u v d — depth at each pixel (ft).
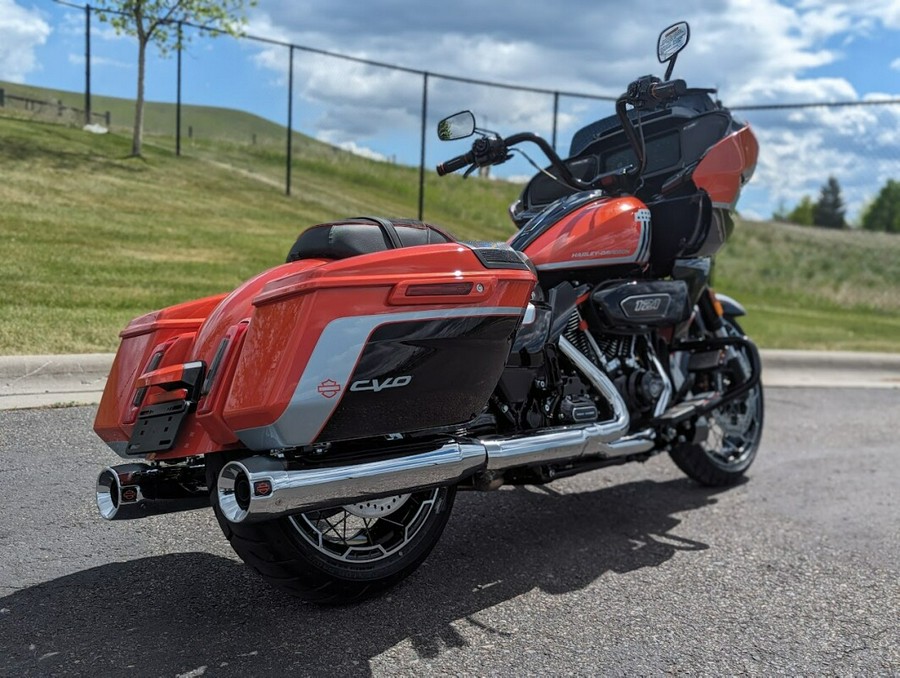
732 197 13.12
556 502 13.47
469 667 8.04
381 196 76.95
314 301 7.80
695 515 13.12
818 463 16.60
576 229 11.80
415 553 9.50
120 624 8.47
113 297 24.82
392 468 8.56
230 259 36.09
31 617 8.47
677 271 13.46
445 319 8.55
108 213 43.24
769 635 9.03
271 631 8.52
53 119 76.18
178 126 71.05
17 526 10.59
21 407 15.16
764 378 26.22
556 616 9.27
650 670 8.16
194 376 8.44
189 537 10.82
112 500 8.98
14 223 36.14
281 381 7.71
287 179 62.39
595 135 14.56
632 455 12.26
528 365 11.02
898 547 11.93
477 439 9.83
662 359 13.12
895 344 37.63
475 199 79.51
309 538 8.68
